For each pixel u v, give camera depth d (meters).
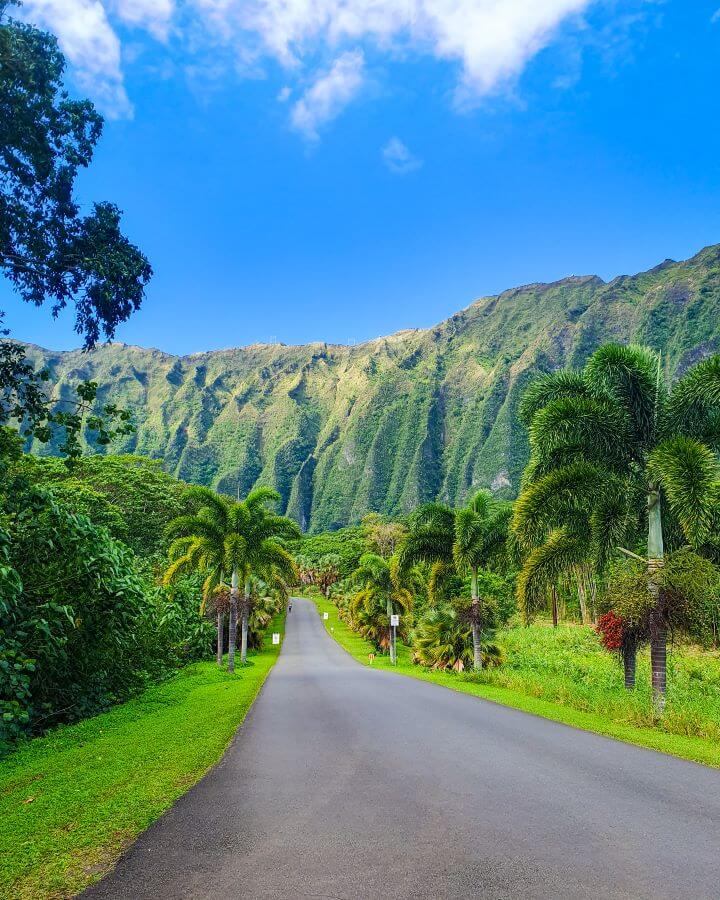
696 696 17.09
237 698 15.01
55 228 9.94
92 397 10.27
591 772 6.78
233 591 27.73
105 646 13.80
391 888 3.64
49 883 3.77
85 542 11.98
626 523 14.97
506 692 16.53
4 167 9.32
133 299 10.73
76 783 6.46
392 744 8.57
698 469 12.27
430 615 32.12
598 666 28.38
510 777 6.51
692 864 4.00
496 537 25.52
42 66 9.15
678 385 14.30
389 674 25.41
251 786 6.28
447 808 5.33
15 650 10.43
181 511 53.12
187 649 32.41
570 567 16.66
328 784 6.31
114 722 11.64
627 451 14.64
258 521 28.33
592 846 4.34
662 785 6.20
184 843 4.48
